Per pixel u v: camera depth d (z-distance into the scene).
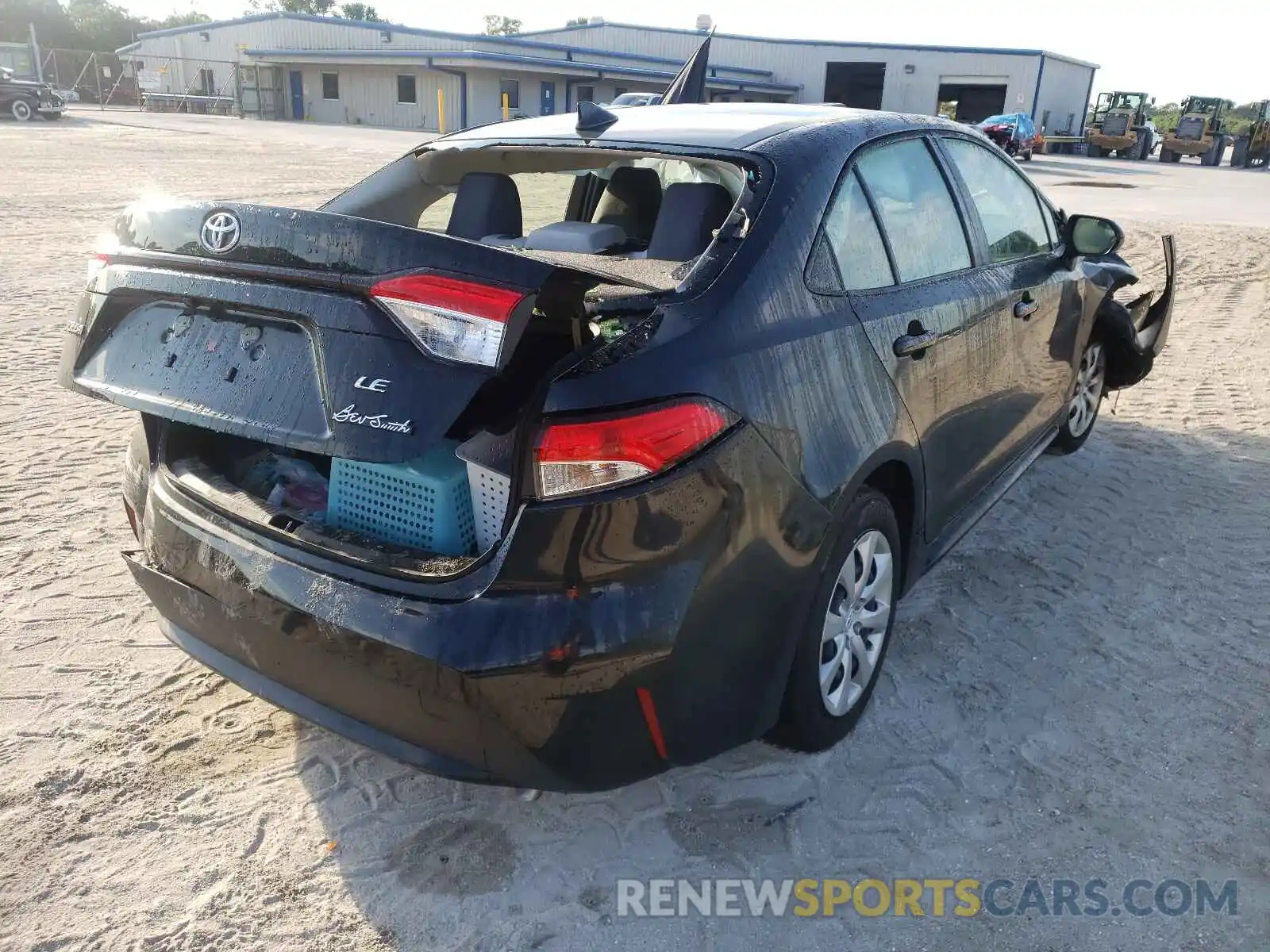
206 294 2.14
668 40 48.53
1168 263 5.27
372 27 44.00
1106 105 39.72
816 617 2.47
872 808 2.57
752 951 2.14
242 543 2.27
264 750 2.76
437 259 1.88
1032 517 4.35
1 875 2.30
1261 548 4.05
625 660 1.98
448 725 2.01
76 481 4.50
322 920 2.20
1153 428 5.55
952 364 3.06
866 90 46.91
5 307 7.69
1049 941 2.18
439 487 2.19
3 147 21.31
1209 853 2.42
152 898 2.25
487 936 2.17
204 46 49.16
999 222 3.73
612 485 1.95
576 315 1.99
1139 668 3.20
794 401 2.29
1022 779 2.68
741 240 2.40
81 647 3.21
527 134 3.23
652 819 2.53
